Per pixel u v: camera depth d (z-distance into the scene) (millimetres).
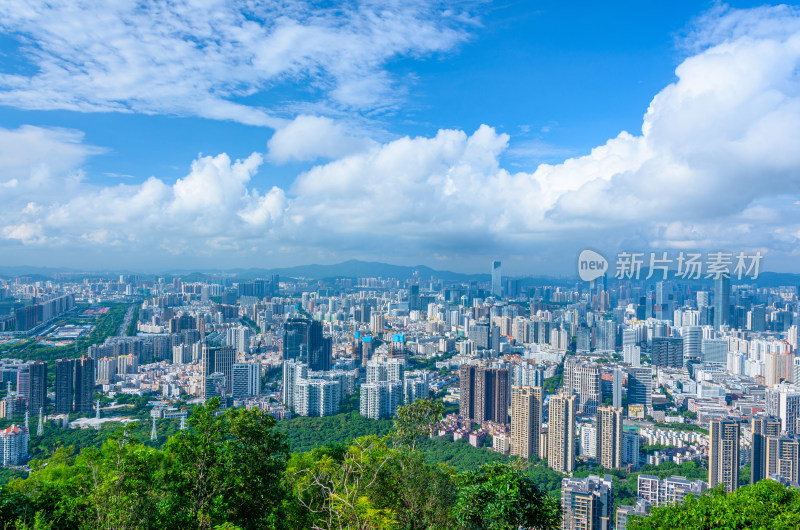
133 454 39781
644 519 38938
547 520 31906
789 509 34594
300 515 39969
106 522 34625
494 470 34062
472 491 33250
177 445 38656
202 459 37906
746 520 34156
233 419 39688
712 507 36406
